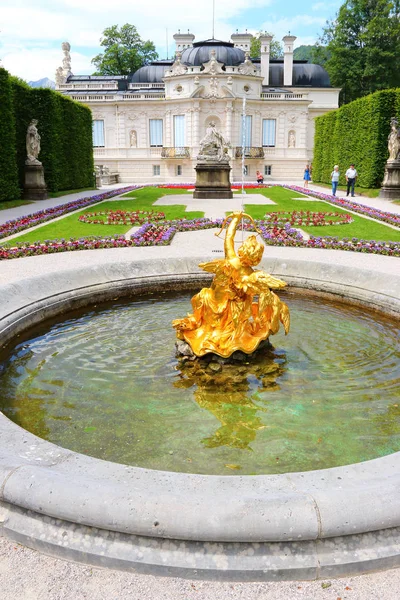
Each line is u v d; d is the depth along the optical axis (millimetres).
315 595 2340
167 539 2434
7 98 21531
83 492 2475
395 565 2461
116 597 2336
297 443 3904
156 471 2686
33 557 2539
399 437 4000
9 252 10094
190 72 44000
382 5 51094
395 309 6805
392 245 11031
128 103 46188
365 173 28344
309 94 49719
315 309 7484
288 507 2363
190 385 4918
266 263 8531
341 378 5070
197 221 15148
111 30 62719
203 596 2338
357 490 2463
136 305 7617
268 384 4926
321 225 15367
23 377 5113
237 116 44531
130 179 47781
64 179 29312
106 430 4082
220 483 2553
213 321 5410
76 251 10805
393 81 53406
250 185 39062
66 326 6676
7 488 2578
